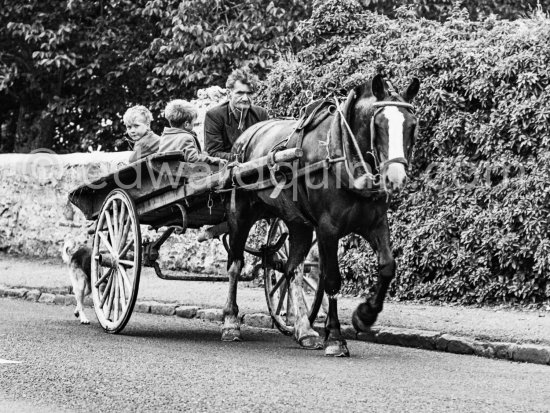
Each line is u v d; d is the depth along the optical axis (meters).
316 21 15.57
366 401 7.27
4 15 22.95
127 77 23.23
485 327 10.59
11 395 7.43
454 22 14.51
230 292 11.00
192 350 9.86
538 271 12.32
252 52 20.80
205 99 16.11
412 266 13.50
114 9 23.03
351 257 14.09
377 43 14.70
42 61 22.16
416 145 13.62
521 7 22.09
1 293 15.46
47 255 19.45
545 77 12.65
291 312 11.33
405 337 10.52
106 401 7.22
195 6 20.55
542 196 12.39
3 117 27.14
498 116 12.85
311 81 14.84
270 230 11.59
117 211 11.41
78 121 24.89
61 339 10.43
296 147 9.73
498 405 7.21
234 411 6.90
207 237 11.60
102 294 11.58
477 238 12.87
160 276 11.37
